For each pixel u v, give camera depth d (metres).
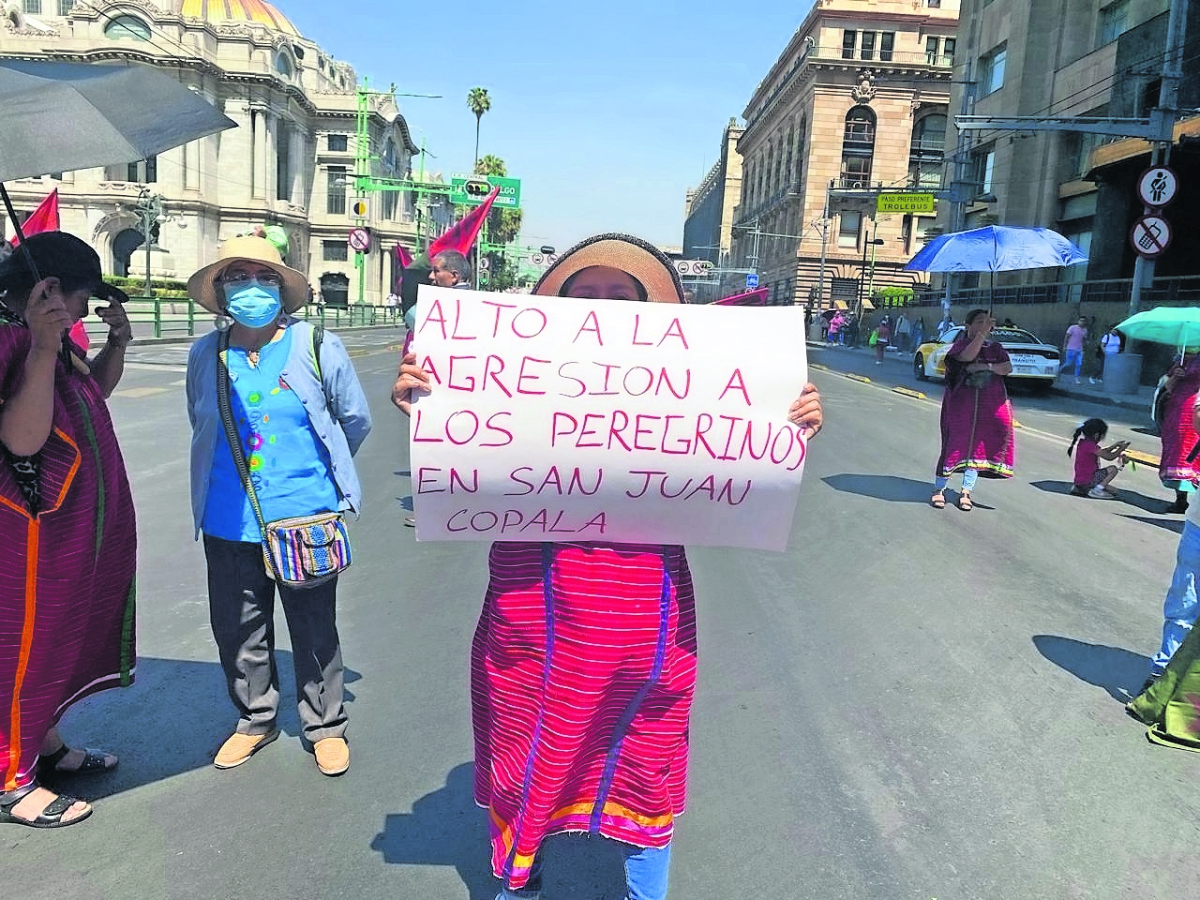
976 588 5.48
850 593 5.29
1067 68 31.80
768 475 2.00
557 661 1.93
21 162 2.12
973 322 7.46
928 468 9.92
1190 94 22.78
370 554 5.80
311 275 67.75
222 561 3.12
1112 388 20.45
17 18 56.88
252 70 58.28
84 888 2.51
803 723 3.62
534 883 2.12
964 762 3.35
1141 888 2.64
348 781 3.11
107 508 2.86
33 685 2.73
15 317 2.55
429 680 3.94
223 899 2.48
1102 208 27.48
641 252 2.13
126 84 2.50
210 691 3.78
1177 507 8.12
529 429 1.95
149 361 18.27
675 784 2.15
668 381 1.96
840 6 61.19
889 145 62.16
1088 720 3.73
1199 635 3.52
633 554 1.97
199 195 57.31
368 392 14.27
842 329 49.97
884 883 2.62
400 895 2.52
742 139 91.69
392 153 75.12
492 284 72.62
